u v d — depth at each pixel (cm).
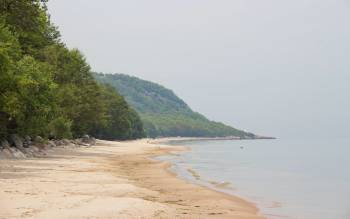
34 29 4631
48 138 6650
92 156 5625
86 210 1625
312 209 2166
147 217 1588
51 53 6994
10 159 4056
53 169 3347
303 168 5166
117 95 15138
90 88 8869
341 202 2422
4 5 4059
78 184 2461
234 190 2867
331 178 3938
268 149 12662
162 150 9125
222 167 5012
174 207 1891
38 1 4419
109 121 13975
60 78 7275
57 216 1496
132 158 5803
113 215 1569
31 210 1577
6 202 1714
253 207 2147
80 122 8525
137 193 2262
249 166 5328
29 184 2306
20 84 3722
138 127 19100
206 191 2617
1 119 4331
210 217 1730
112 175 3173
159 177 3331
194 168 4700
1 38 3700
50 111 4884
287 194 2759
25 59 4162
